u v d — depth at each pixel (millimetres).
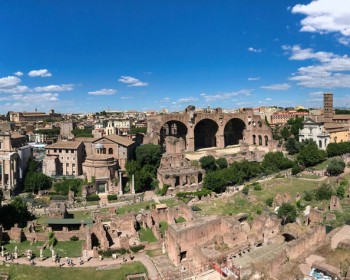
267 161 154375
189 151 197750
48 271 78688
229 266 66000
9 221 107250
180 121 197250
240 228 82000
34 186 145125
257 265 63812
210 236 86000
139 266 79375
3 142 151125
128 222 102750
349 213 94000
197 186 141375
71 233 96812
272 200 109562
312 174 139125
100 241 91375
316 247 72375
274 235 79812
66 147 157750
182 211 109375
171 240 82312
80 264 82000
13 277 76500
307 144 176375
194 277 65625
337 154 166000
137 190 143000
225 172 137125
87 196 136750
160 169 149875
